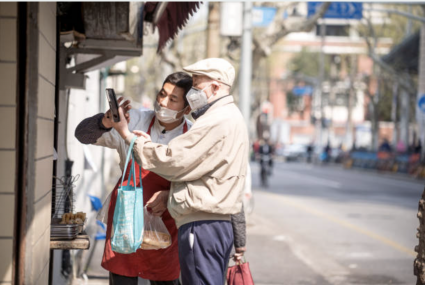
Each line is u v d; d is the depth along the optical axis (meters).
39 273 3.71
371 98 53.16
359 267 9.04
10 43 3.36
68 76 6.46
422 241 4.43
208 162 3.96
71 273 7.09
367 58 76.56
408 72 40.38
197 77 4.12
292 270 8.70
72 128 7.68
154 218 4.31
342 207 17.70
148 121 4.54
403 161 37.56
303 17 19.12
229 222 4.11
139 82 35.28
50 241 4.28
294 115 90.75
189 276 4.04
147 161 3.98
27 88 3.37
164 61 23.14
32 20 3.39
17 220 3.39
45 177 3.84
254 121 73.06
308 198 20.55
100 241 10.65
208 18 14.50
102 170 14.47
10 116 3.37
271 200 19.53
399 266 9.19
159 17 6.61
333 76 60.97
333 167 49.38
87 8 5.43
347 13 20.80
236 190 4.03
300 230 12.81
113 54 6.35
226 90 4.14
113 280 4.40
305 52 76.88
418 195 22.84
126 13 5.45
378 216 15.65
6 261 3.39
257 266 8.94
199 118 4.07
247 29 14.68
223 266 4.12
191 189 3.98
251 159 53.66
